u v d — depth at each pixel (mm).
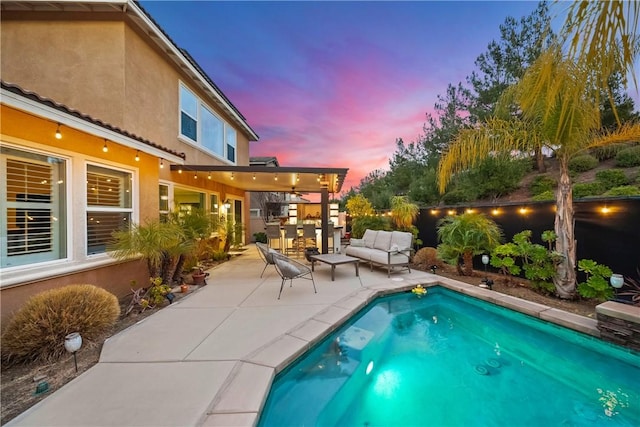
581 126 3727
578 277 4418
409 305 4926
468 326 4145
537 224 5141
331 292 4930
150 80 6082
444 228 6090
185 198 7992
